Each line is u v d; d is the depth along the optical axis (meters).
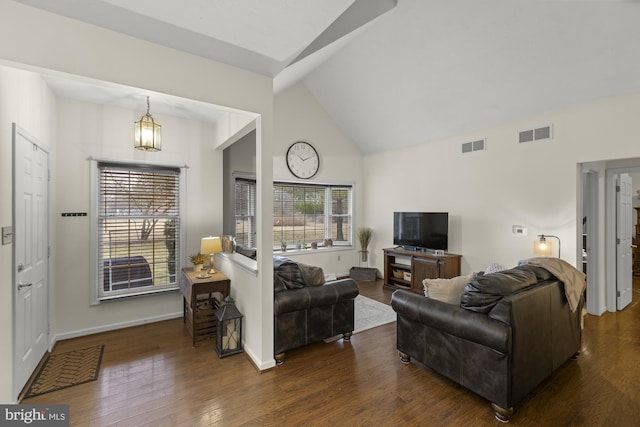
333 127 5.93
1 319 1.95
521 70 3.40
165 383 2.38
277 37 2.11
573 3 2.62
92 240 3.33
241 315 2.87
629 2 2.46
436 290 2.40
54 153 3.07
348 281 3.11
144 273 3.66
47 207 2.86
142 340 3.17
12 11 1.62
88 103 3.30
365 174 6.35
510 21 2.99
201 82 2.28
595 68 3.05
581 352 2.83
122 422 1.94
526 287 2.18
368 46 4.05
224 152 4.54
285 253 5.34
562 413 2.00
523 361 2.00
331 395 2.22
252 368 2.61
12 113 2.11
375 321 3.70
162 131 3.75
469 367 2.12
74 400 2.17
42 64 1.69
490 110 4.07
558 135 3.65
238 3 1.76
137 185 3.62
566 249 3.59
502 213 4.20
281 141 5.29
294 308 2.68
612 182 3.88
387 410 2.05
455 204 4.79
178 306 3.86
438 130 4.83
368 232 6.05
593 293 3.83
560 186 3.64
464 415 2.00
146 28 1.93
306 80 5.38
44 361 2.72
